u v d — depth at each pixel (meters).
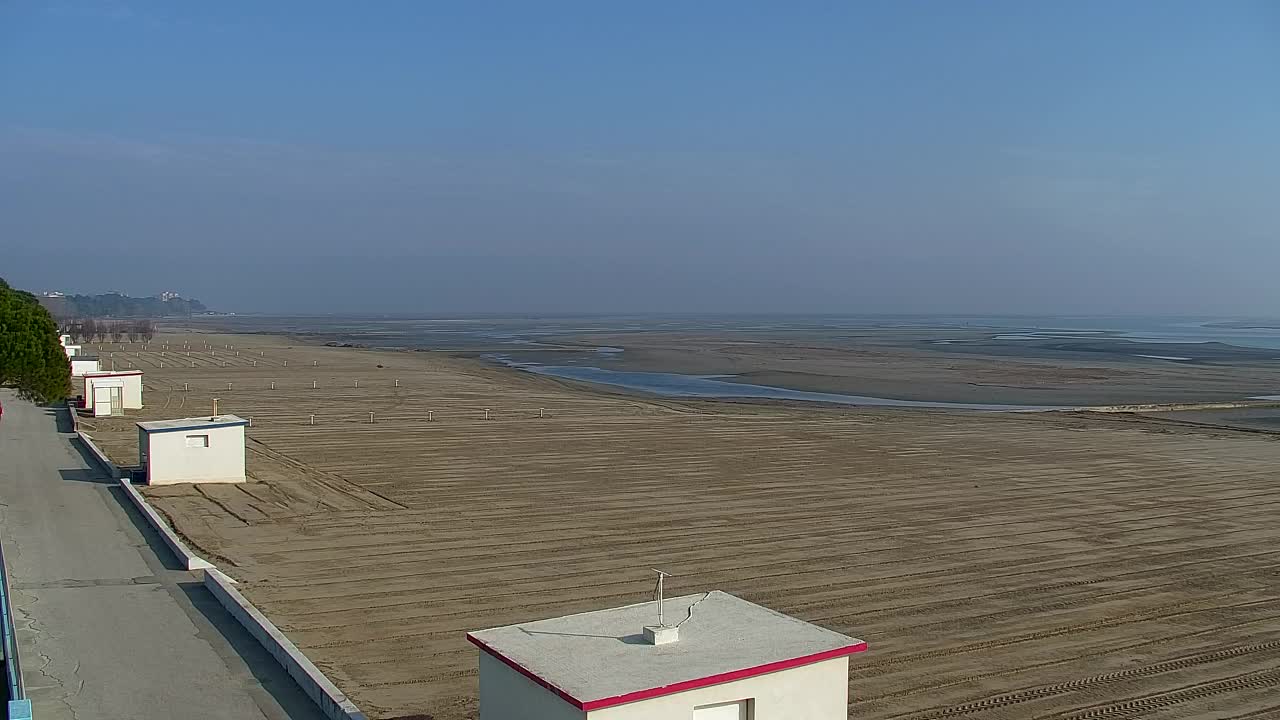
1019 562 28.80
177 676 18.36
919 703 18.36
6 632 17.36
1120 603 24.91
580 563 28.27
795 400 80.50
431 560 28.30
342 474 41.94
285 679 18.36
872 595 25.45
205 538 29.95
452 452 48.56
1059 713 17.98
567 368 117.50
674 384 96.06
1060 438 56.34
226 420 39.78
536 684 13.18
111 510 33.16
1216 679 19.78
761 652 13.95
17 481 38.06
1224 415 71.19
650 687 12.67
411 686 18.78
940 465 46.25
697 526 33.12
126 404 62.06
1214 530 33.28
